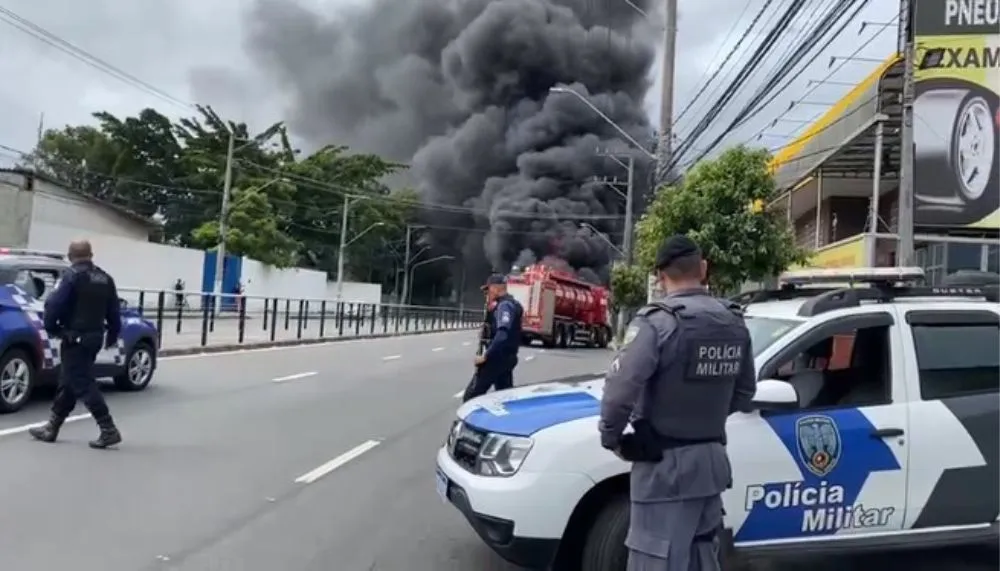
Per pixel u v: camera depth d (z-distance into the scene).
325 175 71.38
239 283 47.03
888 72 15.97
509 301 9.47
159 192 63.69
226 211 43.66
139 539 5.79
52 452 8.16
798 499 4.85
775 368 5.05
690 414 3.69
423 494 7.46
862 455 4.98
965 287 5.78
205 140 62.38
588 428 4.74
